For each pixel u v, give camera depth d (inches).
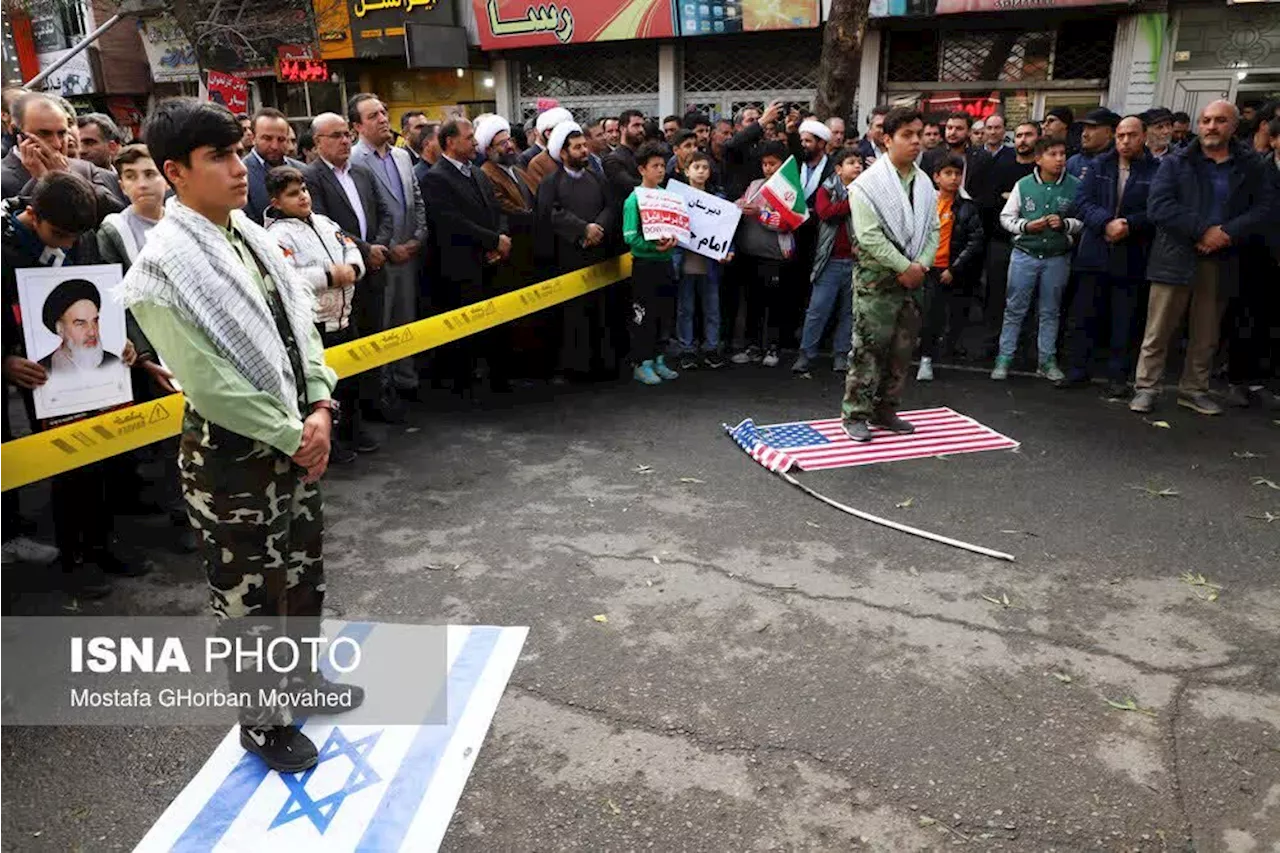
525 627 131.7
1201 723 109.6
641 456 200.2
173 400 154.0
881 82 427.8
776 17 422.3
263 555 94.5
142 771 103.1
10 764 104.1
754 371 269.3
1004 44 406.3
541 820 94.9
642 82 482.0
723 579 145.4
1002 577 145.4
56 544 158.9
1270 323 222.4
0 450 128.9
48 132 145.9
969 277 266.5
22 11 620.4
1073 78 399.2
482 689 117.2
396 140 446.9
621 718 111.3
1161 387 234.5
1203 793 98.0
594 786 99.7
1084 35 393.1
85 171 177.6
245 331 86.4
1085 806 96.2
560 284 236.1
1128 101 385.7
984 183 271.1
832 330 307.0
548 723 110.4
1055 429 214.8
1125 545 156.0
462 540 159.9
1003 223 247.9
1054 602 137.7
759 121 270.2
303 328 97.0
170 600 142.2
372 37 506.9
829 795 98.1
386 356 198.4
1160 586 142.2
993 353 279.1
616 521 167.2
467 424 224.1
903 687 116.9
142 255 83.2
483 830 93.7
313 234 182.5
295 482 96.6
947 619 133.1
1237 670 120.3
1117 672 120.0
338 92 560.4
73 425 137.8
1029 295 248.8
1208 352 222.4
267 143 207.2
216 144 83.2
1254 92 366.9
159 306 82.4
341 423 198.8
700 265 264.1
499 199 244.4
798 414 228.5
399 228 223.5
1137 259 228.4
